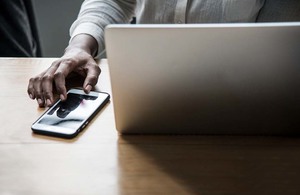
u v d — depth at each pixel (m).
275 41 0.64
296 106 0.70
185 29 0.64
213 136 0.76
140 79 0.69
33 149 0.74
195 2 1.14
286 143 0.74
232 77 0.68
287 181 0.66
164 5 1.17
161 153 0.72
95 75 0.93
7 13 1.58
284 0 1.07
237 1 1.10
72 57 0.97
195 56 0.66
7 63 1.07
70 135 0.76
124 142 0.75
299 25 0.63
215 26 0.64
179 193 0.64
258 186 0.65
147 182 0.66
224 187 0.65
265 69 0.67
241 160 0.70
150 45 0.65
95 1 1.20
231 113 0.72
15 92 0.93
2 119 0.83
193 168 0.69
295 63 0.66
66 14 2.14
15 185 0.66
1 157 0.73
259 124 0.73
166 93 0.70
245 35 0.64
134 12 1.27
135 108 0.72
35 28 1.78
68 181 0.67
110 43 0.65
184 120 0.74
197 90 0.69
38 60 1.08
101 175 0.68
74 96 0.88
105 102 0.87
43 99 0.88
